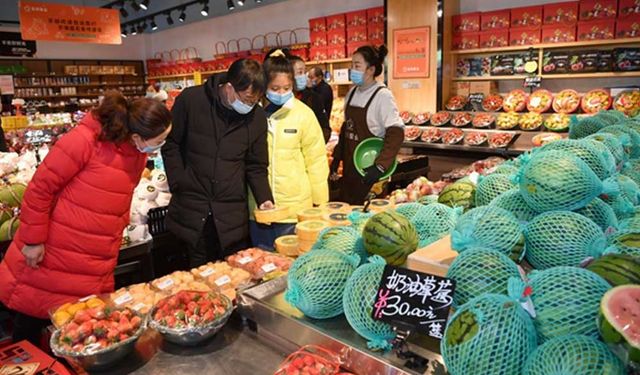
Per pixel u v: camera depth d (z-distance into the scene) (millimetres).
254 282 1806
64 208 2016
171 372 1302
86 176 1996
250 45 10398
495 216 1175
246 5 10141
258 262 1886
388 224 1319
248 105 2330
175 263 3246
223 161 2490
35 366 1425
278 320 1351
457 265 1083
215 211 2523
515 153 4766
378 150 3408
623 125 2176
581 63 5188
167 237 3047
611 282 945
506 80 6281
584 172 1192
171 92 6836
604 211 1260
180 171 2520
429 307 1074
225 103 2408
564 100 5051
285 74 2609
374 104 3346
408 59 6312
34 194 1957
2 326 2877
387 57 6523
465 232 1171
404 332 1086
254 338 1443
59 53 12719
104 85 13312
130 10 12742
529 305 924
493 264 1040
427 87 6203
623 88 4996
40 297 2090
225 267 1911
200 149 2477
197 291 1577
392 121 3271
